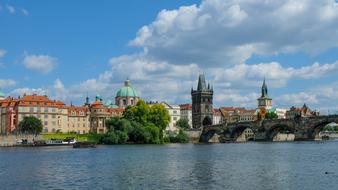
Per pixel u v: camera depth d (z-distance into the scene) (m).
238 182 71.50
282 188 65.31
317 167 92.94
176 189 65.94
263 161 110.88
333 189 63.78
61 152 169.50
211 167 96.00
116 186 69.62
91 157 135.38
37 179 79.38
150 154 148.75
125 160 120.31
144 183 71.94
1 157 140.62
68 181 76.12
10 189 68.56
